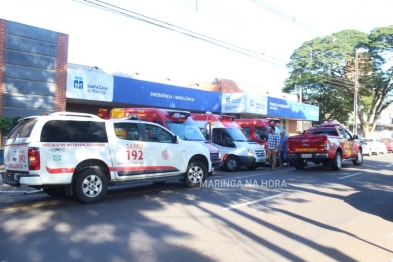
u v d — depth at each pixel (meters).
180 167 10.21
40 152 7.45
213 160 12.92
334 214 7.73
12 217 6.99
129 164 8.91
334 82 39.06
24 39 16.44
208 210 7.76
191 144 10.64
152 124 9.70
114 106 23.77
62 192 8.89
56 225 6.45
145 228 6.35
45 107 17.12
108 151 8.53
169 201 8.67
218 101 27.77
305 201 8.98
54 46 17.44
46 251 5.14
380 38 36.50
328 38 37.28
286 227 6.61
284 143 18.03
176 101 23.84
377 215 7.79
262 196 9.45
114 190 10.25
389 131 66.12
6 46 15.88
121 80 20.45
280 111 31.59
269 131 17.09
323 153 15.38
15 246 5.34
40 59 16.97
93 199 8.29
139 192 9.91
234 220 6.98
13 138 8.12
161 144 9.69
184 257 5.00
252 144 16.03
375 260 5.14
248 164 15.54
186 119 13.62
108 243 5.52
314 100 42.34
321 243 5.78
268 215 7.44
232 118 17.52
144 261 4.83
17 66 16.23
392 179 13.73
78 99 19.42
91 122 8.41
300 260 5.00
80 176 8.09
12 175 7.88
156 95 22.41
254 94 27.81
